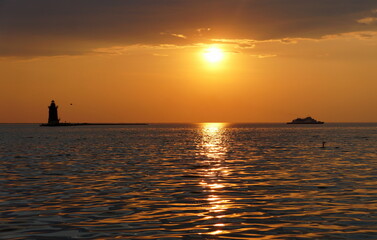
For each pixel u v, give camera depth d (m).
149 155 61.66
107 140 116.19
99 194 27.50
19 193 27.92
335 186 30.56
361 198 25.67
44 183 32.59
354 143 94.00
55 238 17.22
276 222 19.77
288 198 25.86
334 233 17.81
